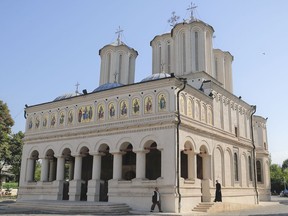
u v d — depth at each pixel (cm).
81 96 3306
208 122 3186
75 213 2336
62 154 3341
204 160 3066
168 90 2734
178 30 3772
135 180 2698
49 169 3841
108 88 3222
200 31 3725
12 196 5019
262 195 4519
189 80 3503
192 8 4084
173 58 3872
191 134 2828
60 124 3450
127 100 2973
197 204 2712
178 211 2462
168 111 2678
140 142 2755
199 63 3641
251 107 4275
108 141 2975
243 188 3669
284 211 2809
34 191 3472
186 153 2856
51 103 3569
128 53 4403
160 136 2659
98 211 2406
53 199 3250
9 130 5294
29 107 3778
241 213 2567
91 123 3173
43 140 3547
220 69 4250
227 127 3575
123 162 3300
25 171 3631
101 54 4456
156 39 4203
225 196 3238
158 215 2280
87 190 3030
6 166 5741
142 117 2816
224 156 3366
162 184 2545
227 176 3378
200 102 3109
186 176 2961
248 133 4116
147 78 3080
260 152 4734
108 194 2833
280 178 8600
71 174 3891
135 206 2641
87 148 3219
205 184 2977
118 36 4641
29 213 2317
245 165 3866
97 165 3030
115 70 4278
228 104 3697
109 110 3078
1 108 5219
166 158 2586
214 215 2348
